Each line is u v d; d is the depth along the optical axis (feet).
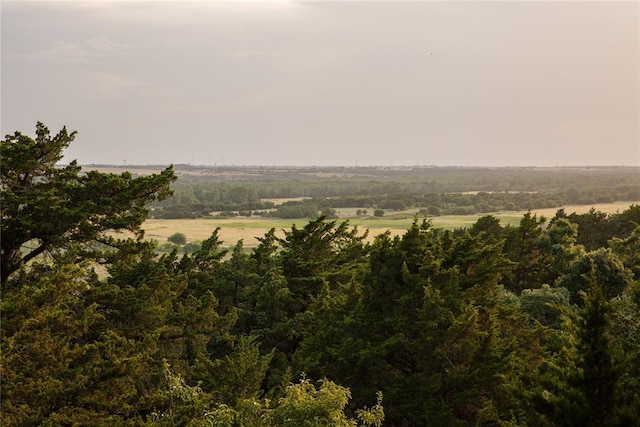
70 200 71.97
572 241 171.42
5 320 43.52
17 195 69.36
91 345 51.80
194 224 574.97
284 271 118.42
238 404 57.72
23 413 41.86
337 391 47.65
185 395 53.57
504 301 122.11
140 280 82.48
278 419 47.21
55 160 75.25
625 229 218.79
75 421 44.91
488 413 73.31
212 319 82.64
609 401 40.01
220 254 117.39
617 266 138.21
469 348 78.48
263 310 105.70
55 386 44.80
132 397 51.57
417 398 75.41
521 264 164.35
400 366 87.35
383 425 80.33
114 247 73.51
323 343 86.69
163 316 73.36
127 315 70.69
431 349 79.00
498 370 74.84
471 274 95.76
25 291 46.96
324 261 122.11
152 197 76.48
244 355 73.41
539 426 48.29
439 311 78.54
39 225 64.95
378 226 520.01
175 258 103.91
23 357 46.11
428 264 85.66
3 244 65.57
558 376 45.11
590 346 41.11
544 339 101.91
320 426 45.55
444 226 487.61
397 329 82.53
